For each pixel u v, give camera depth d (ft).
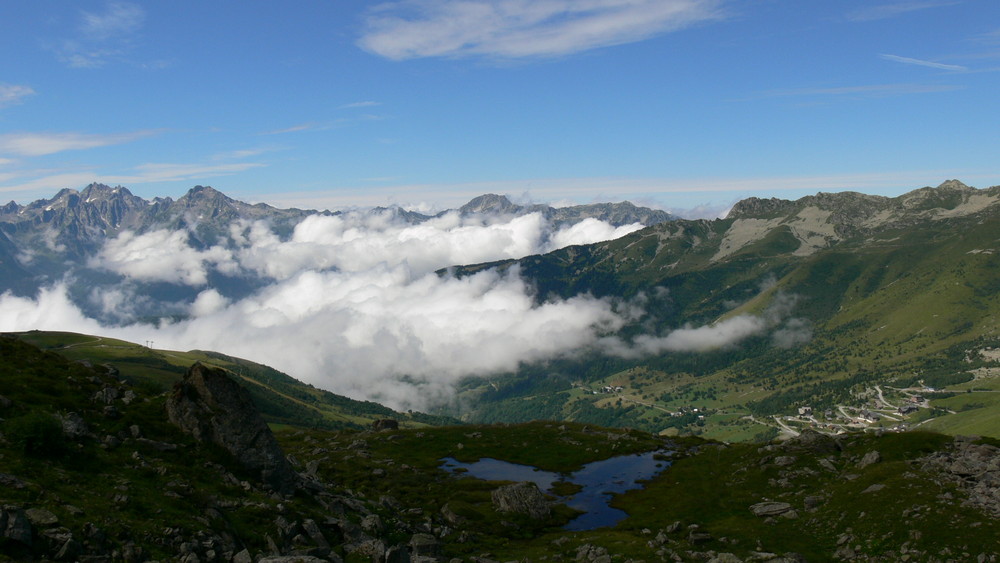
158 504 144.97
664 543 241.14
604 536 258.98
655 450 474.49
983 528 197.77
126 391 212.43
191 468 178.60
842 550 216.33
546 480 396.16
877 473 274.77
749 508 289.74
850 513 242.37
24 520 111.14
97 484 143.84
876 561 201.46
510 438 524.11
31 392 180.55
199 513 149.48
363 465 400.26
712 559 204.74
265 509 168.35
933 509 219.41
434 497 330.13
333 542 174.29
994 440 295.69
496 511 302.66
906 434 325.01
